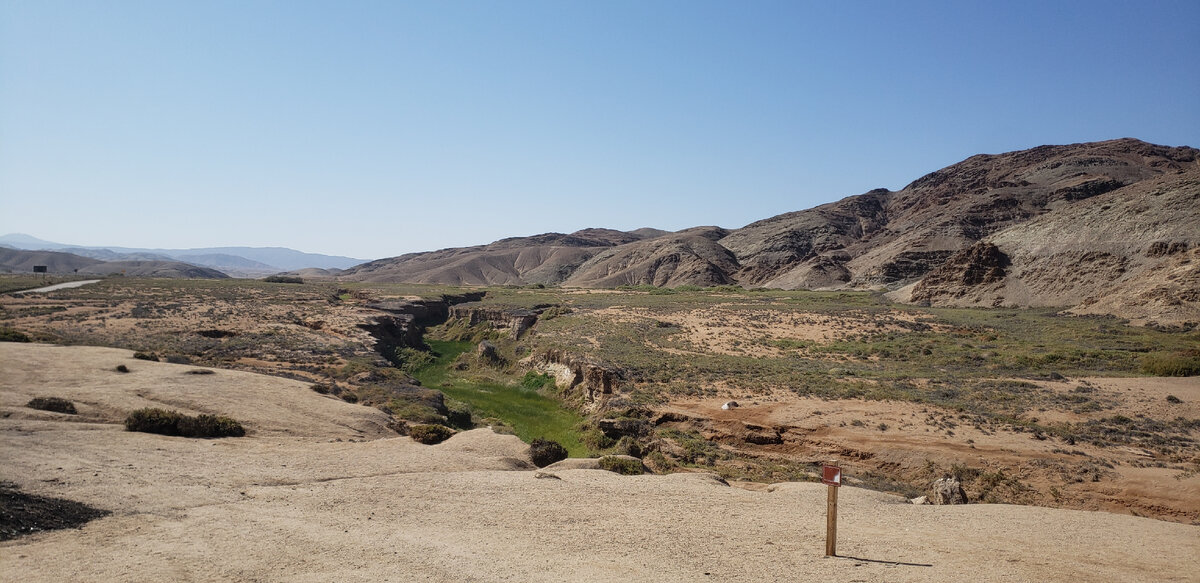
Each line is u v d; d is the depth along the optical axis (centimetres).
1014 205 16312
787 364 4778
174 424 2169
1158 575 1195
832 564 1198
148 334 5066
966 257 9325
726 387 3975
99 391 2584
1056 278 8106
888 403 3472
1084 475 2498
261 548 1162
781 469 2814
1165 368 4053
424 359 5916
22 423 1998
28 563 1012
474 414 3991
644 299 9356
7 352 3256
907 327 6494
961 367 4697
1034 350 5103
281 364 4422
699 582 1076
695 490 1825
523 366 5503
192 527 1260
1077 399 3456
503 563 1140
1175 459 2633
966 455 2764
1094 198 9931
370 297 9319
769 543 1332
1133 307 6462
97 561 1045
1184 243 7119
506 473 1916
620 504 1602
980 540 1425
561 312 7638
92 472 1550
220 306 6900
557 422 3959
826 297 9881
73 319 5578
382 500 1541
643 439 3341
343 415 2816
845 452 2972
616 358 4841
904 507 1767
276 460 1900
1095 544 1426
